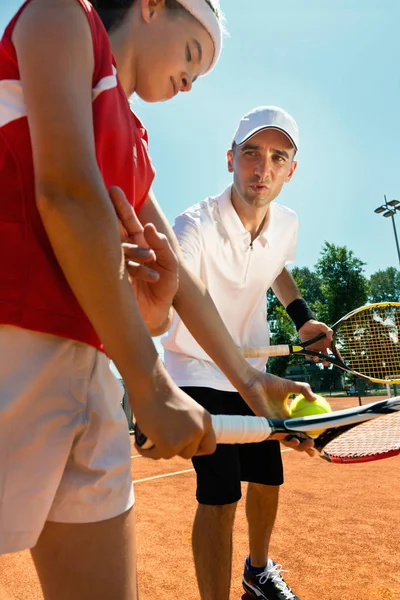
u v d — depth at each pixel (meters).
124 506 1.17
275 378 1.90
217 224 3.02
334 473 6.04
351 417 1.78
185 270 1.73
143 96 1.53
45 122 1.02
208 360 2.86
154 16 1.46
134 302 1.04
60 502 1.10
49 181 1.00
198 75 1.61
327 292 41.25
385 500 4.73
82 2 1.16
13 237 1.10
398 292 60.91
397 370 3.61
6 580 2.96
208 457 2.44
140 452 1.08
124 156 1.31
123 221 1.32
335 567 3.20
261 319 3.42
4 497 1.03
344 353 3.62
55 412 1.10
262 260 3.20
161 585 2.92
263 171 3.09
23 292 1.09
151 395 1.01
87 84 1.12
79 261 0.99
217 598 2.37
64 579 1.09
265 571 2.79
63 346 1.12
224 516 2.41
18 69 1.13
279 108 3.25
